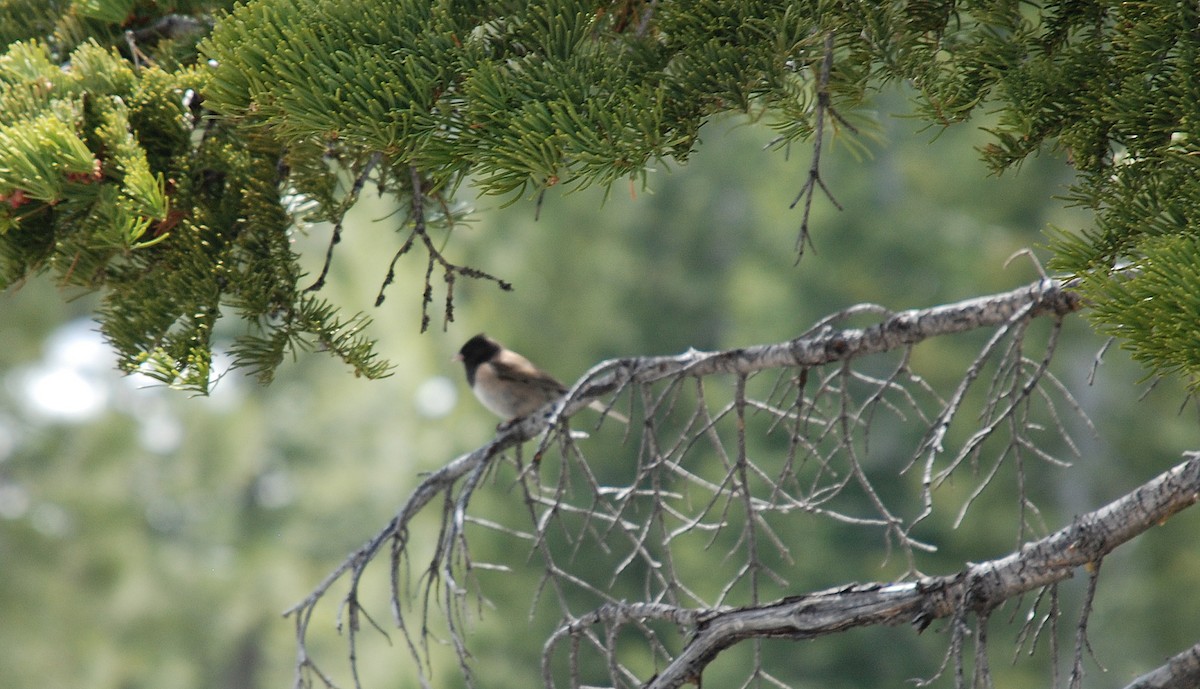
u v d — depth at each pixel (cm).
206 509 4859
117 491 3722
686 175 3934
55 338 3538
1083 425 2927
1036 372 718
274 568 4656
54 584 3378
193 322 733
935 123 671
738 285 3650
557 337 3859
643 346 3888
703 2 673
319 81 643
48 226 764
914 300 3322
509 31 692
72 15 898
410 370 3941
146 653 3978
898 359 2997
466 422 3981
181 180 765
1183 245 507
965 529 2880
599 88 657
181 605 4272
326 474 4856
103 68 771
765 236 3681
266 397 5106
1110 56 639
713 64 655
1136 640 2777
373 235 3753
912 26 696
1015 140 658
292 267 764
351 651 762
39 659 3294
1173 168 577
